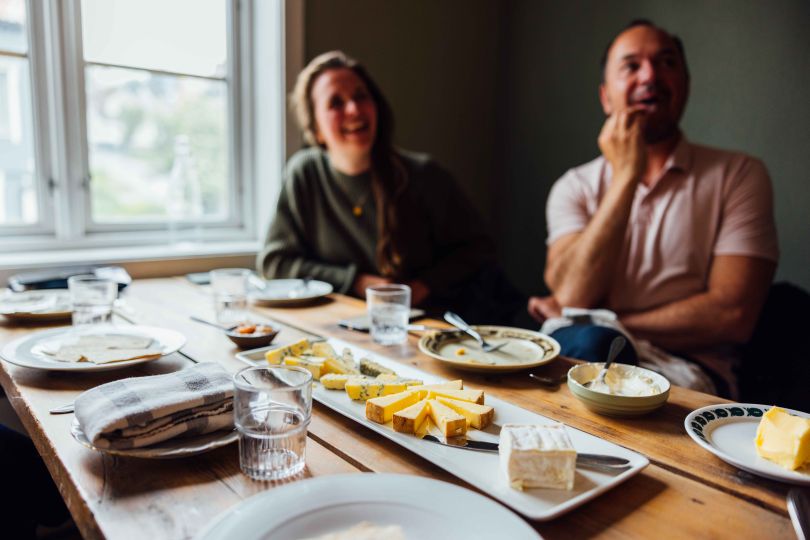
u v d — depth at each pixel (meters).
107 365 0.96
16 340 1.10
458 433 0.75
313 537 0.53
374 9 2.48
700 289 2.04
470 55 2.83
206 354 1.12
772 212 1.96
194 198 2.35
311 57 2.33
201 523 0.58
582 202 2.33
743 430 0.78
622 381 0.92
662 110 2.16
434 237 2.19
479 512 0.56
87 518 0.60
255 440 0.67
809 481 0.62
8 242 1.95
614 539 0.56
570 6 2.55
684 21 2.14
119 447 0.67
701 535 0.57
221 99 2.36
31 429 0.83
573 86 2.56
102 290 1.23
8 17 1.90
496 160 2.98
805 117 1.88
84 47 2.03
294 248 2.06
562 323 1.64
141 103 2.19
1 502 1.02
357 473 0.63
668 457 0.73
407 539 0.53
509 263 2.94
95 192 2.13
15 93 1.96
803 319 1.85
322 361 0.98
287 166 2.14
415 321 1.46
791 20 1.89
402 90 2.61
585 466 0.68
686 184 2.08
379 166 2.02
